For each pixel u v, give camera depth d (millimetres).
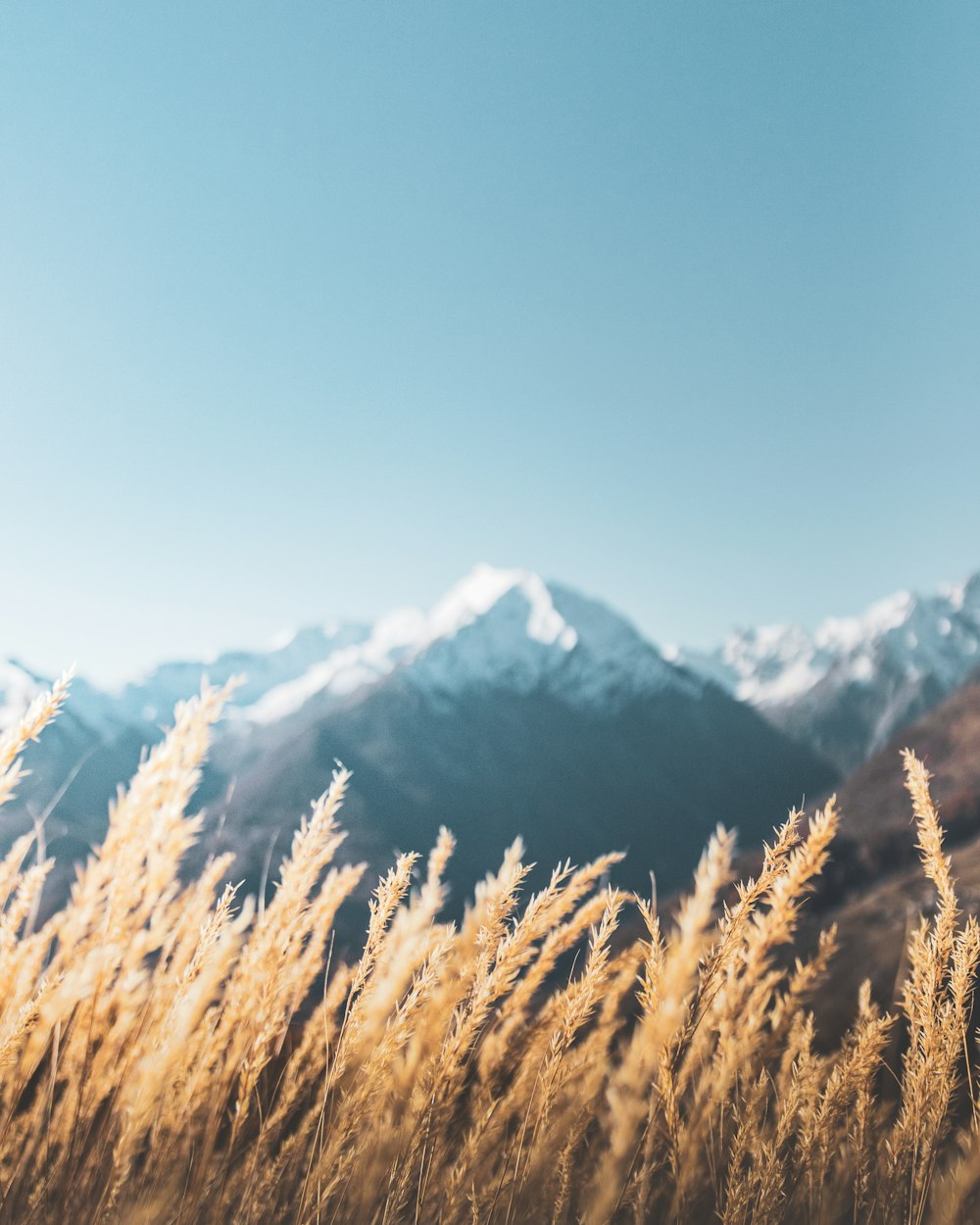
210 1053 981
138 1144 896
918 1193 917
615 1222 826
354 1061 920
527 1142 955
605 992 950
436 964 959
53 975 888
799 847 827
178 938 970
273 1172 920
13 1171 870
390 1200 866
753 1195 921
